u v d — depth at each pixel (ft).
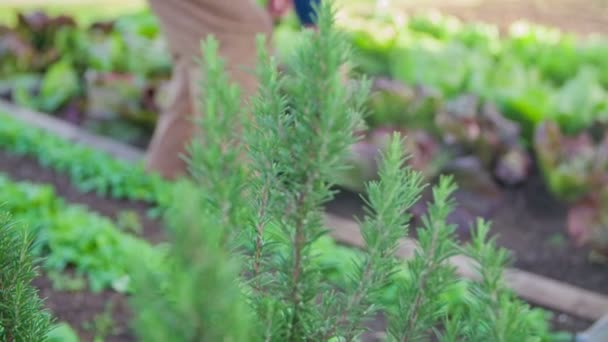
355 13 26.99
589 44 23.71
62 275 11.50
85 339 10.07
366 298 4.23
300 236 4.11
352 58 4.10
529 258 14.35
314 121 3.86
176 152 15.67
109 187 15.72
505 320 3.72
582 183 15.61
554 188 15.94
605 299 12.59
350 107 4.01
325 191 4.02
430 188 15.52
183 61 13.87
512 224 15.72
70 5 33.12
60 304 10.79
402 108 17.26
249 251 4.82
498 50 23.68
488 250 3.92
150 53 20.75
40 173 16.40
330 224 14.48
